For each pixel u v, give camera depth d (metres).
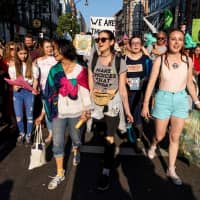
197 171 4.33
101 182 3.80
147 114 4.00
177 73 3.74
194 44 7.41
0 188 3.83
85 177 4.13
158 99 3.90
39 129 4.36
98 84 3.77
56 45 3.68
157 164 4.59
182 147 4.46
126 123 4.38
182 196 3.68
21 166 4.48
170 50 3.70
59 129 3.81
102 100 3.74
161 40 6.79
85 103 3.79
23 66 5.17
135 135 5.18
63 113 3.77
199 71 7.08
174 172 4.07
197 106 3.99
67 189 3.81
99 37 3.64
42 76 5.13
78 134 4.11
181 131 4.00
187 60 3.78
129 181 4.04
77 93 3.77
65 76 3.67
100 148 5.20
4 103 6.65
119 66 3.68
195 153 4.31
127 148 5.24
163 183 3.99
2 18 16.91
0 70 6.39
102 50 3.67
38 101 6.41
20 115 5.34
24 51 5.08
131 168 4.44
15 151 5.09
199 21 9.05
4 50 6.30
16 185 3.91
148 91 3.93
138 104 5.15
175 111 3.86
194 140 4.31
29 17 30.28
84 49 14.04
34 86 5.16
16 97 5.25
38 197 3.63
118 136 5.86
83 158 4.77
